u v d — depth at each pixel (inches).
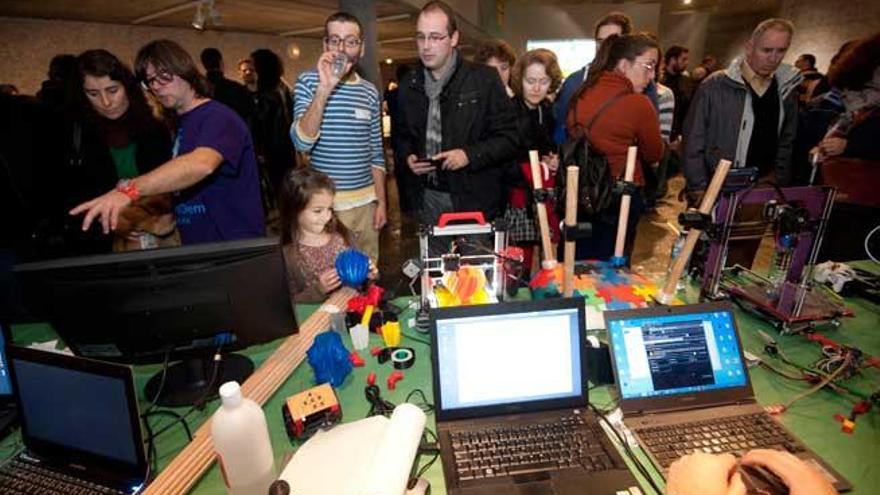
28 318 55.0
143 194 51.7
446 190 84.4
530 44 290.4
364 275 56.4
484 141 77.7
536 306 39.8
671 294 50.7
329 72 71.1
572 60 287.9
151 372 47.4
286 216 68.0
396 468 30.5
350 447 34.3
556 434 36.9
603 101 69.2
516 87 100.7
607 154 69.3
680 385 39.9
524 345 39.5
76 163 73.3
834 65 91.8
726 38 350.6
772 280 56.8
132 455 32.8
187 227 70.4
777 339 50.2
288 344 49.0
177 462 34.1
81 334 39.2
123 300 37.5
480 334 39.1
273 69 151.6
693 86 204.7
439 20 71.1
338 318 53.2
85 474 34.0
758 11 314.7
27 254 61.6
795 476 27.7
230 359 47.9
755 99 87.0
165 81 58.4
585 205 66.4
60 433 34.8
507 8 287.0
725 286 57.8
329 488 31.1
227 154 61.2
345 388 43.8
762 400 41.1
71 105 72.0
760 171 92.6
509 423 38.1
